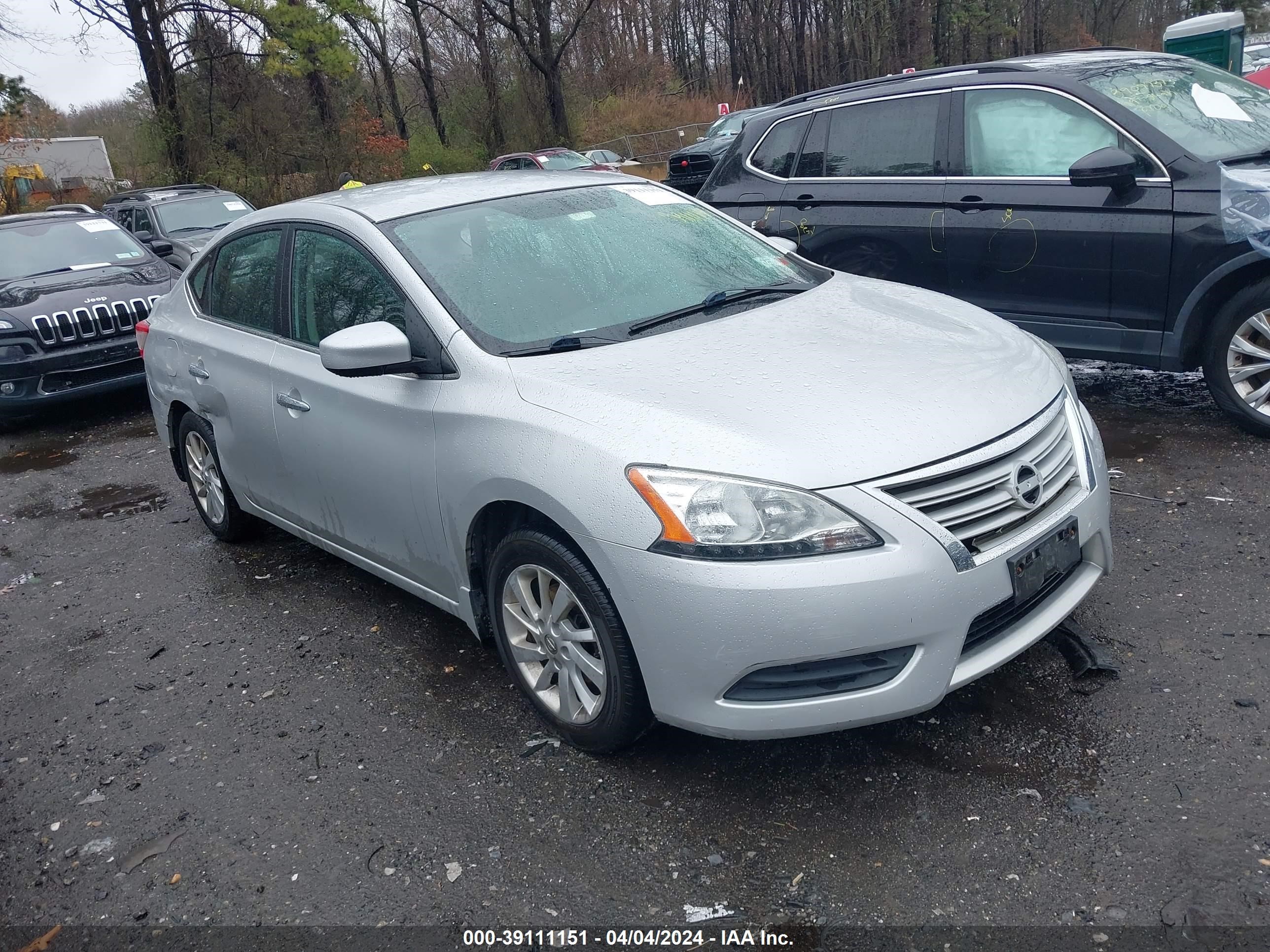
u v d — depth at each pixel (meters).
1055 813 2.71
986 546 2.76
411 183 4.33
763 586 2.58
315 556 5.12
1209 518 4.26
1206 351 5.12
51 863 3.03
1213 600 3.63
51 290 8.63
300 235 4.23
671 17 61.16
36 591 5.15
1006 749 2.98
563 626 3.12
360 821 3.02
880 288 4.00
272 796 3.20
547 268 3.70
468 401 3.23
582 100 43.00
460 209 3.93
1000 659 2.80
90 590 5.07
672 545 2.66
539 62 36.62
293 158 28.58
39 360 8.16
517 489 3.01
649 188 4.44
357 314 3.79
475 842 2.87
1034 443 2.93
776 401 2.87
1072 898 2.43
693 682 2.71
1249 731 2.92
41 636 4.61
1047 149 5.52
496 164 26.84
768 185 6.67
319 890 2.76
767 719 2.69
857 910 2.48
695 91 55.28
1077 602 3.03
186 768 3.41
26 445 8.25
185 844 3.02
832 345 3.24
